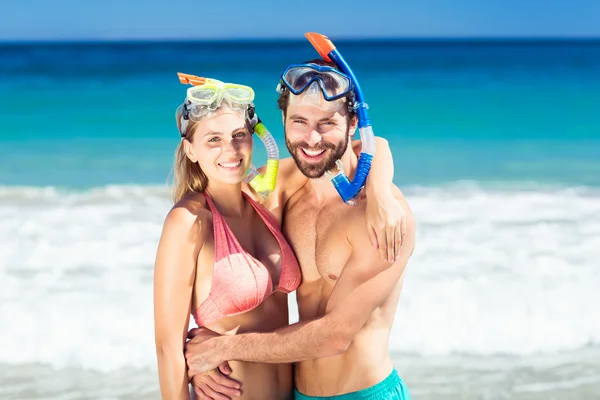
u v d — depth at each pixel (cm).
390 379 307
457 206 916
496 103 2334
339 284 294
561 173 1194
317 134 282
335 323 289
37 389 501
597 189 1027
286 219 322
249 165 307
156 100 2386
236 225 310
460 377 512
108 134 1703
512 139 1645
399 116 2031
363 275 289
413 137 1686
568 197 966
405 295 628
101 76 3238
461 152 1466
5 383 508
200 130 296
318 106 279
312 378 309
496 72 3478
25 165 1312
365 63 4116
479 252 727
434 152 1470
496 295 629
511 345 557
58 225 823
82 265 698
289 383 318
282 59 4850
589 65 3928
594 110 2127
